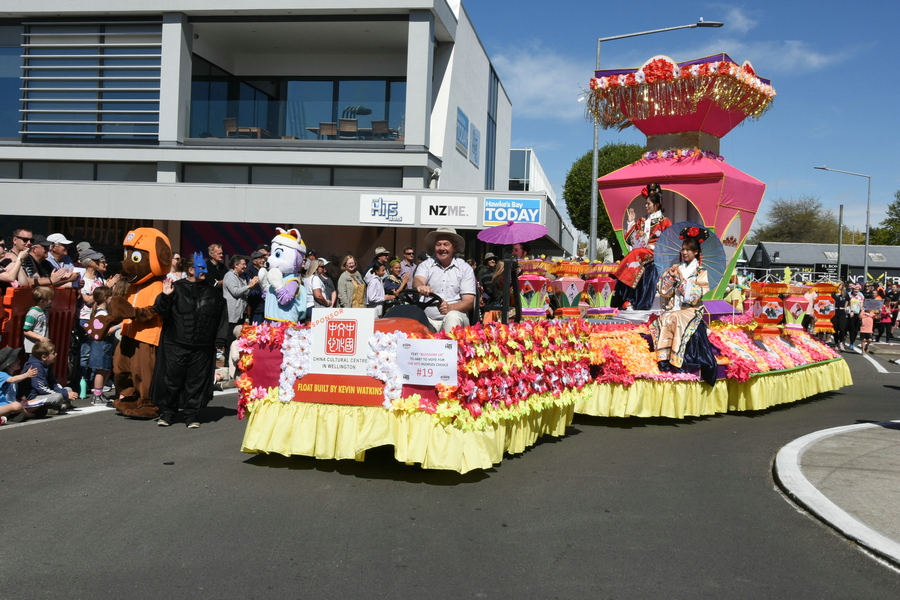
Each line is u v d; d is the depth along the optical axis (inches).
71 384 352.5
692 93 371.2
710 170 372.2
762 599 128.9
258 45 882.8
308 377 209.6
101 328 277.6
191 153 792.9
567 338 265.6
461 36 944.9
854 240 3257.9
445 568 140.1
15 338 302.7
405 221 729.6
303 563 140.9
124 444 241.6
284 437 210.7
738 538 161.3
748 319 373.7
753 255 2319.1
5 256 344.2
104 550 145.8
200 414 307.1
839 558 150.1
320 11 786.2
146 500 179.3
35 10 802.8
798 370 369.4
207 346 277.0
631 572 140.1
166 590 127.4
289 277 302.5
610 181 408.2
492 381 208.7
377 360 199.8
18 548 146.3
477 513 175.0
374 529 161.6
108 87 815.1
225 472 207.3
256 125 812.0
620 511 179.8
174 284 276.4
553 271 372.8
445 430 195.6
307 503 179.8
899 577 140.6
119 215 756.0
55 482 193.5
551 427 262.1
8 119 828.6
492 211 719.1
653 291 380.8
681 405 302.5
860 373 551.2
